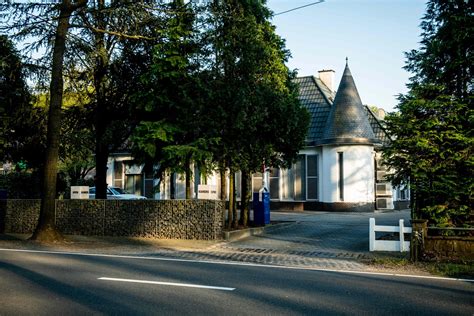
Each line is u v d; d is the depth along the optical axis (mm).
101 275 9406
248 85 16219
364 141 28562
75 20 17656
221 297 7426
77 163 29203
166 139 15102
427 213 13125
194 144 15141
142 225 16844
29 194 29906
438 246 11555
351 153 28703
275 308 6746
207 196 16234
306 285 8531
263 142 17297
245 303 7035
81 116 20281
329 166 29266
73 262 11320
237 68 16219
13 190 29969
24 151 21266
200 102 15578
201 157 14844
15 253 13078
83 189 18766
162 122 15492
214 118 15820
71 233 17734
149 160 16297
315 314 6457
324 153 29562
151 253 13398
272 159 19016
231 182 17875
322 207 29781
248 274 9711
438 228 11586
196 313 6445
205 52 16250
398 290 8164
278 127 17266
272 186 31422
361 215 25578
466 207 12531
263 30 17469
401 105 13664
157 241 15828
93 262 11344
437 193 12930
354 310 6707
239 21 16281
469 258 11297
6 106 19453
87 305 6875
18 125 19922
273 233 17625
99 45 18344
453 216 12938
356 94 29859
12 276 9242
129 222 17047
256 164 17547
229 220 17625
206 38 16234
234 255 12906
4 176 30391
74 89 19703
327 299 7379
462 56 14672
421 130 13164
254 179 31859
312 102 32500
